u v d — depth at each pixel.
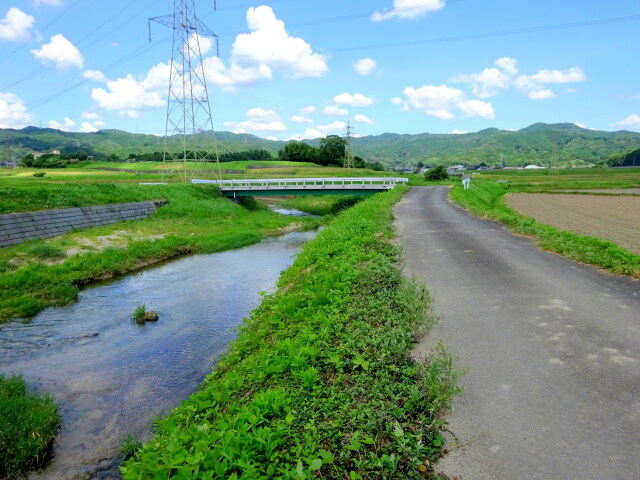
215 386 6.08
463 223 19.95
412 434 4.23
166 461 3.93
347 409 4.73
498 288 9.05
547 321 7.05
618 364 5.49
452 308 7.89
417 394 4.72
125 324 12.62
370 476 3.76
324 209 50.38
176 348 10.73
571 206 33.00
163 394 8.50
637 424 4.28
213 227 32.09
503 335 6.57
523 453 3.95
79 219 26.56
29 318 13.20
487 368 5.54
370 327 6.93
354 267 10.70
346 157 110.69
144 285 17.20
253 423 4.38
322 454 3.81
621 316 7.16
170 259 22.59
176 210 36.06
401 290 8.48
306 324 7.50
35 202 25.78
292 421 4.57
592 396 4.80
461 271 10.65
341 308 7.93
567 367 5.48
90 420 7.63
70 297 15.09
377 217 20.30
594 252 11.67
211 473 3.57
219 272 19.39
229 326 12.25
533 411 4.57
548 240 13.80
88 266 18.50
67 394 8.53
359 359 5.64
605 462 3.78
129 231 27.52
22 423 7.01
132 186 37.25
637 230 19.61
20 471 6.33
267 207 52.12
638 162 173.12
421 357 5.94
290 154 119.62
